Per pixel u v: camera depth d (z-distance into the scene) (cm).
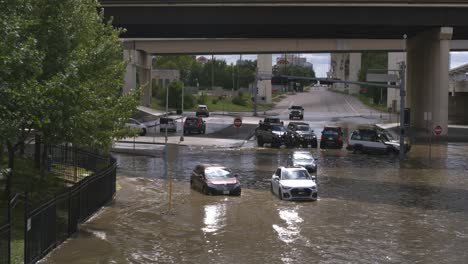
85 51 1925
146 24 5581
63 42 1789
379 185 2933
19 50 1313
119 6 5425
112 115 2236
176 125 6819
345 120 9075
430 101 6128
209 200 2409
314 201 2422
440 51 5916
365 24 5688
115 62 2384
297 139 5128
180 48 9700
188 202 2358
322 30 6356
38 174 2411
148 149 4669
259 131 5225
